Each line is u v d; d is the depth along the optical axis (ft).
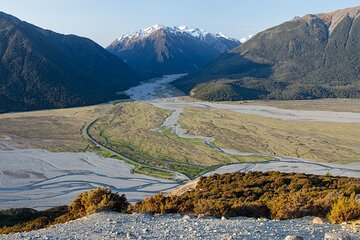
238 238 36.78
